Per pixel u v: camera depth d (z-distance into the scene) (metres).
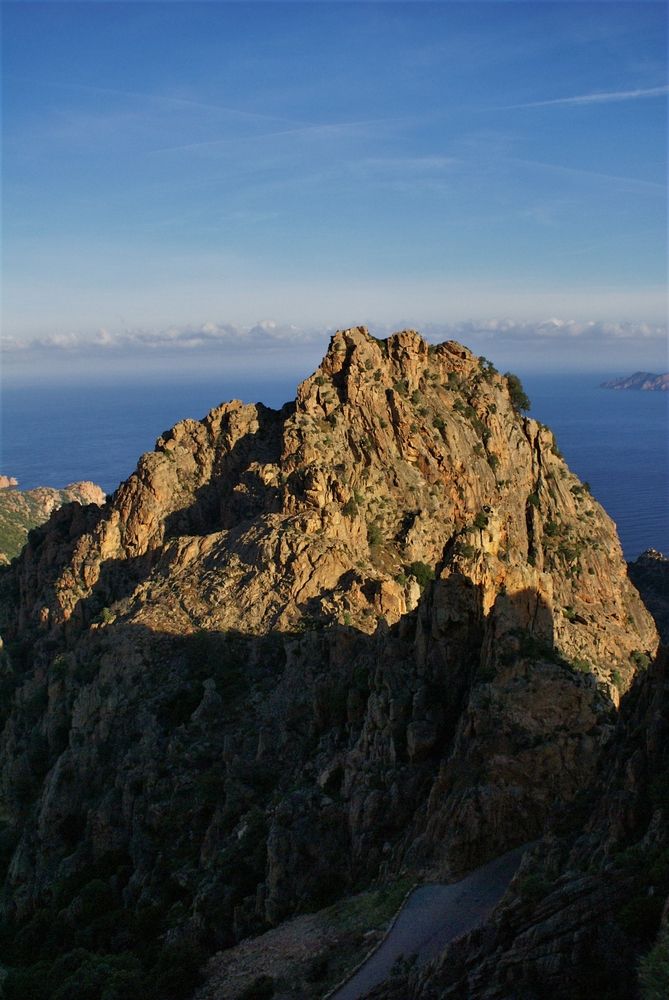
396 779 61.59
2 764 116.94
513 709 57.16
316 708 77.56
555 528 144.50
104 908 74.62
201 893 64.00
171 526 138.88
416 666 68.56
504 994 38.28
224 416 146.88
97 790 93.38
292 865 60.91
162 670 101.94
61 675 116.25
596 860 42.78
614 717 57.06
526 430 153.00
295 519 117.06
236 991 52.34
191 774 82.38
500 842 53.66
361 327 143.12
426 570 119.62
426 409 138.12
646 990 33.50
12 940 80.94
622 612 139.88
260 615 107.69
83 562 138.38
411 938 49.06
